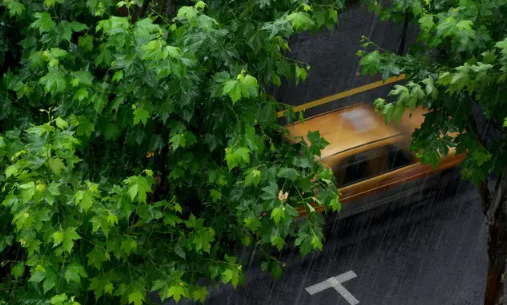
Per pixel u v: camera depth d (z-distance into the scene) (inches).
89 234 300.8
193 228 358.0
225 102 320.5
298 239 330.3
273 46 332.5
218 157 346.9
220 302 565.9
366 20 869.2
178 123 314.7
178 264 342.0
